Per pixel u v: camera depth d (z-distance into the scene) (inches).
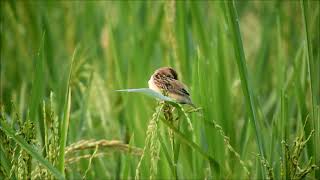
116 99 514.0
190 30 505.7
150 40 529.3
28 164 323.6
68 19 613.6
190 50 490.0
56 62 565.0
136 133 449.4
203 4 566.6
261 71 561.9
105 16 595.8
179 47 481.1
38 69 361.4
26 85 520.1
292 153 340.8
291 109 462.6
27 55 575.2
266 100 534.6
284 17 582.6
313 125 363.6
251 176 402.6
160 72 326.3
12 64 576.1
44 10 568.1
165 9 490.0
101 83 473.1
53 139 326.6
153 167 323.0
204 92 388.5
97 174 426.0
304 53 431.5
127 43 556.7
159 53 530.9
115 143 352.8
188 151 397.1
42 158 310.0
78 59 501.7
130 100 470.3
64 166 336.2
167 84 317.7
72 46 596.7
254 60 597.9
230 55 535.2
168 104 314.8
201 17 498.6
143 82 487.5
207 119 386.9
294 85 428.1
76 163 401.7
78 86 482.3
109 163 448.1
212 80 431.2
